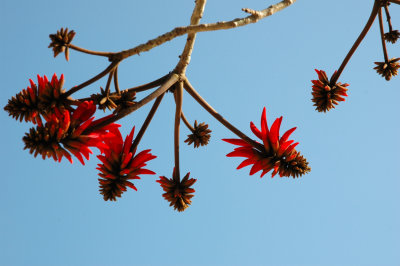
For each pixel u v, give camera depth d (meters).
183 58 1.32
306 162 1.33
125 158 1.32
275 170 1.31
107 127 1.27
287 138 1.33
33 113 1.27
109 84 1.32
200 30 1.21
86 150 1.26
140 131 1.34
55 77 1.28
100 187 1.34
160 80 1.35
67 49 1.24
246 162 1.34
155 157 1.33
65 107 1.28
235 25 1.21
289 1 1.27
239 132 1.34
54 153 1.24
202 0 1.29
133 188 1.33
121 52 1.25
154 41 1.23
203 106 1.34
